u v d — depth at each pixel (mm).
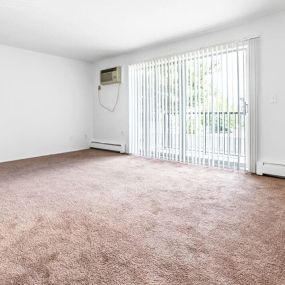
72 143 5809
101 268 1423
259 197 2578
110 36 4059
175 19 3357
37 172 3744
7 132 4656
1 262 1487
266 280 1301
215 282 1290
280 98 3250
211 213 2188
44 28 3691
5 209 2311
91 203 2459
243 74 3531
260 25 3346
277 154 3328
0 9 3035
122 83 5391
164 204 2412
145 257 1525
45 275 1365
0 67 4492
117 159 4750
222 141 3830
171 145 4512
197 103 4066
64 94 5574
